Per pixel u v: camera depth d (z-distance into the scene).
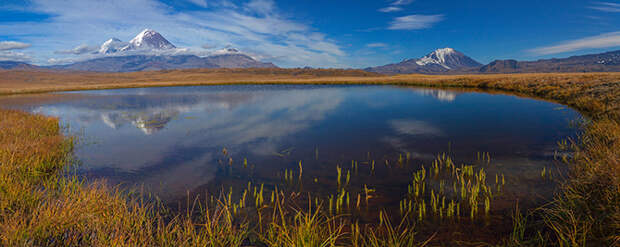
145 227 4.46
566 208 4.70
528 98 26.36
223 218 5.09
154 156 9.49
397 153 9.56
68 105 28.56
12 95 45.28
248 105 25.67
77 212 4.09
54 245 3.68
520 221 4.71
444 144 10.64
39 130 12.02
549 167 7.46
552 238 4.09
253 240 4.41
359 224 4.87
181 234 4.23
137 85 76.38
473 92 35.59
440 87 48.53
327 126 14.79
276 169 8.06
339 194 6.23
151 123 16.34
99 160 9.03
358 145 10.77
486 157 8.77
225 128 14.55
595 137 9.02
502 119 15.61
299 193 6.31
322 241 4.12
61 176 7.38
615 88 18.02
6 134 10.03
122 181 7.18
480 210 5.20
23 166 6.79
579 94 22.11
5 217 3.76
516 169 7.45
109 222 4.20
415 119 16.48
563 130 12.23
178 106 25.95
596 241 3.65
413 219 4.99
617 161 4.87
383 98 30.27
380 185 6.71
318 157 9.23
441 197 5.88
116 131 14.08
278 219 5.07
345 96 34.06
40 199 5.14
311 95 36.41
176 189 6.64
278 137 12.33
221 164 8.57
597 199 4.42
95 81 137.38
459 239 4.30
